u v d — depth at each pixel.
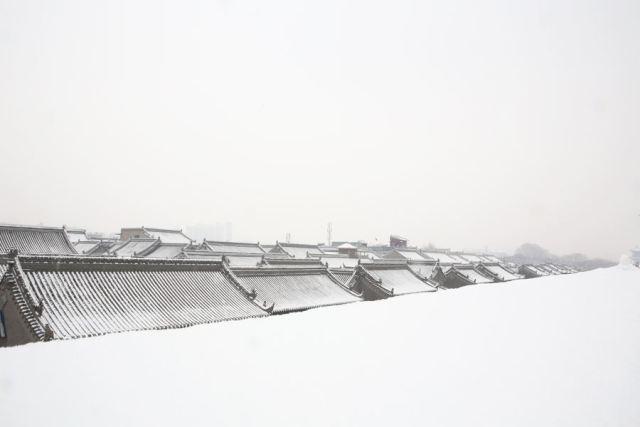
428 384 6.52
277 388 5.99
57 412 4.83
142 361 6.74
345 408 5.45
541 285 26.55
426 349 8.52
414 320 11.48
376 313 12.42
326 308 13.13
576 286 25.78
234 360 7.07
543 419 5.49
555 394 6.44
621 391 6.77
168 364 6.67
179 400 5.39
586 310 15.45
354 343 8.63
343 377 6.59
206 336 8.59
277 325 10.02
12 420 4.56
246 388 5.92
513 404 5.95
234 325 9.78
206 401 5.41
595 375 7.54
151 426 4.66
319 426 4.87
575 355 8.80
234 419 4.96
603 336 10.84
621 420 5.65
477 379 6.89
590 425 5.43
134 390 5.60
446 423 5.20
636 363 8.34
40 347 7.25
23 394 5.24
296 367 6.89
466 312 13.62
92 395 5.35
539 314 14.13
